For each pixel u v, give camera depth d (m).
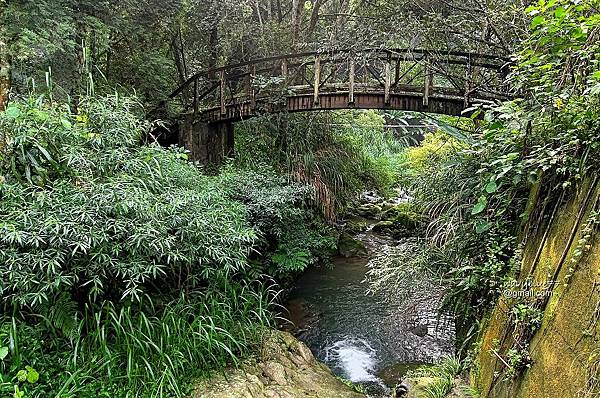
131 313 3.08
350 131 8.33
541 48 2.39
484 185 2.90
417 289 3.49
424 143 7.14
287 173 6.13
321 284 5.71
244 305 3.72
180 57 8.73
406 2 6.52
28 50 4.09
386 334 4.45
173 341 2.98
